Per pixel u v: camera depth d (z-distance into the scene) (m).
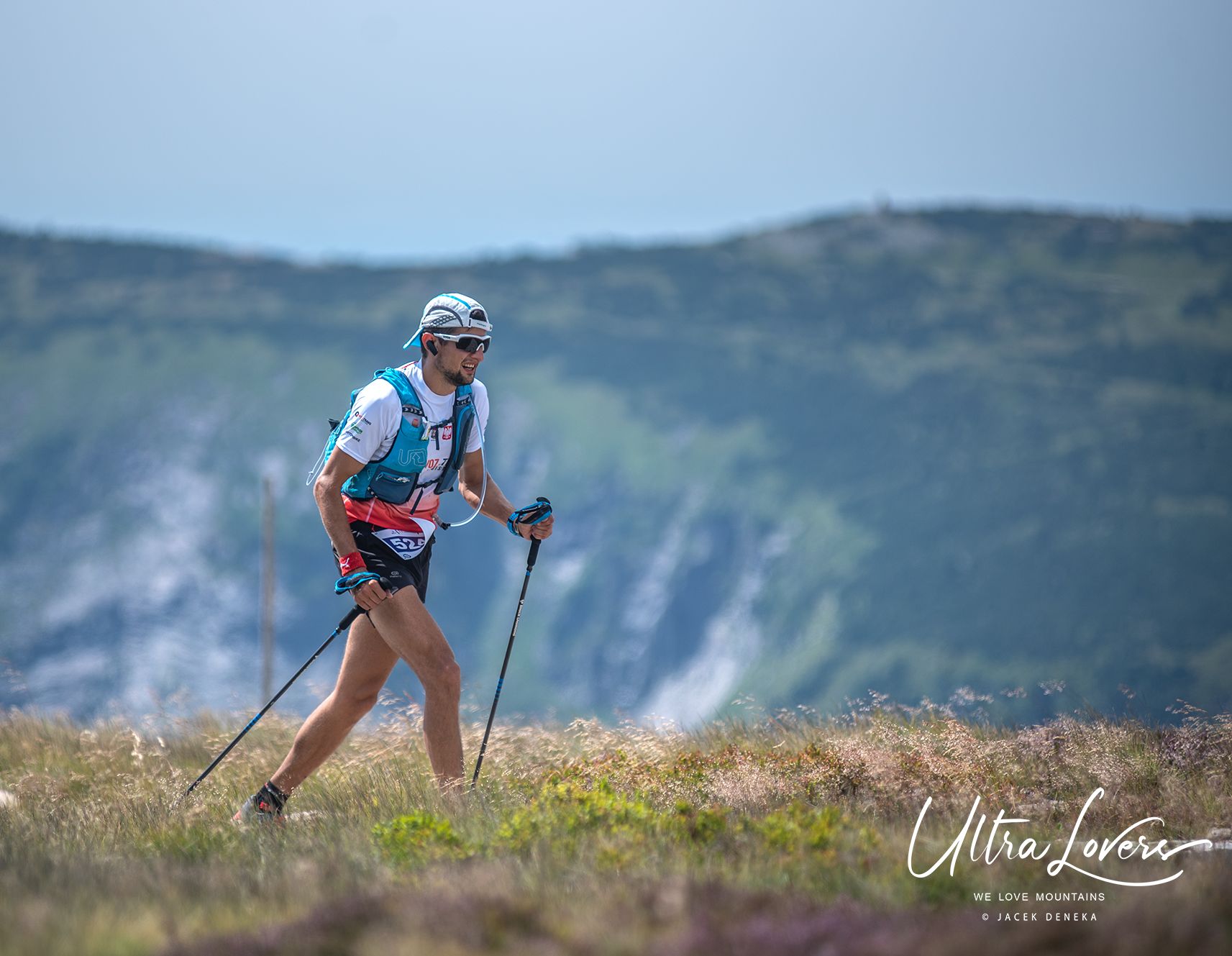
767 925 15.73
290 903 17.67
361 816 24.38
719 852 19.98
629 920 15.94
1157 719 30.23
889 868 19.06
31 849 20.94
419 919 15.82
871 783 24.98
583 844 19.97
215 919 16.83
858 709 33.72
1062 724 28.62
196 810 25.36
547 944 15.14
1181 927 15.38
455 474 26.64
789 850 19.95
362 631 26.23
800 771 25.94
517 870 18.58
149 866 19.83
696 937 15.26
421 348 26.20
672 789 25.36
